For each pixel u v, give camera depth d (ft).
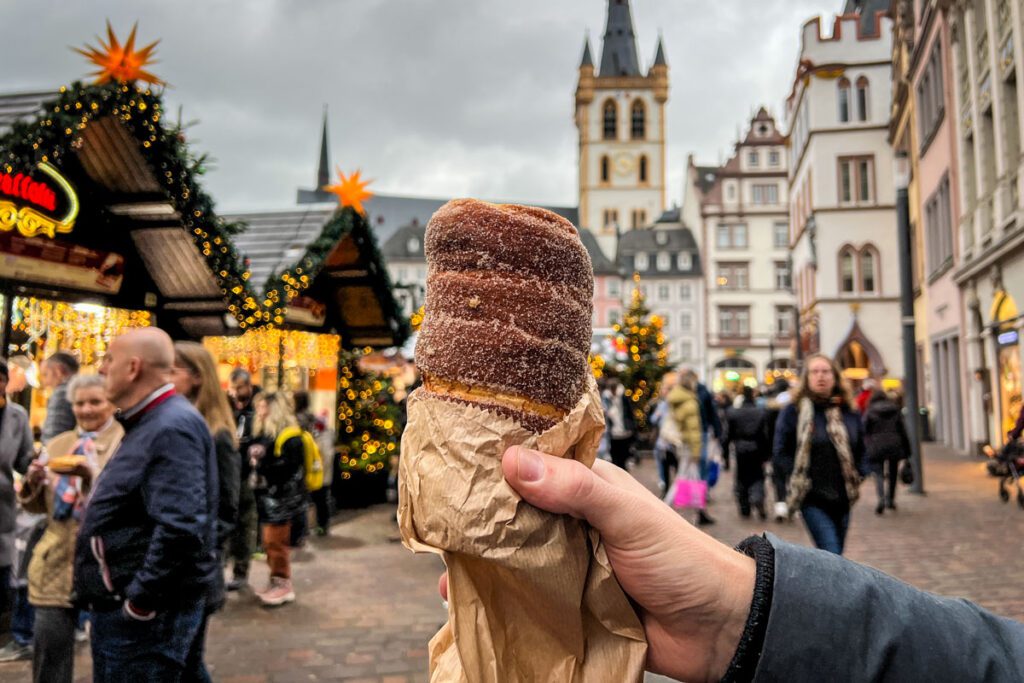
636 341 58.23
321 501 28.02
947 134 60.23
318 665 14.49
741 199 214.69
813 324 115.96
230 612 18.08
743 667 3.00
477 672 2.97
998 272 46.14
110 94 17.47
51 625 10.41
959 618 3.03
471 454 2.99
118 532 7.96
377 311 35.09
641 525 3.14
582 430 3.17
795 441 15.40
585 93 323.16
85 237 21.61
